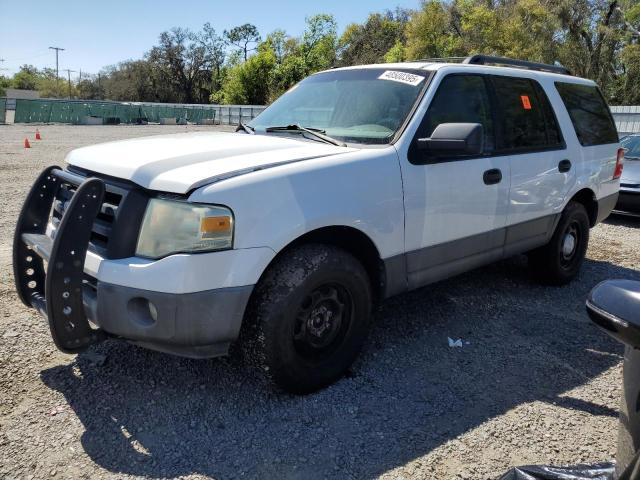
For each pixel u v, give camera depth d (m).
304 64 47.78
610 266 6.38
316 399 3.27
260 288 3.03
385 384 3.49
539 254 5.33
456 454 2.83
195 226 2.77
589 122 5.64
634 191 8.59
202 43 75.31
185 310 2.77
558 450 2.89
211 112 44.09
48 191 3.58
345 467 2.70
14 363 3.53
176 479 2.57
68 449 2.75
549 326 4.53
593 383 3.61
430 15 36.31
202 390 3.31
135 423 2.98
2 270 5.27
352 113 4.02
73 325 2.88
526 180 4.61
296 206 3.04
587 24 32.34
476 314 4.72
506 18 33.62
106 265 2.84
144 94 77.88
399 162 3.59
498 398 3.38
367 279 3.45
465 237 4.14
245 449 2.80
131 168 3.00
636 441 1.71
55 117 37.91
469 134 3.41
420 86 3.96
